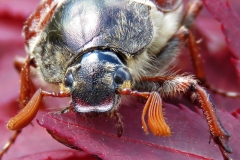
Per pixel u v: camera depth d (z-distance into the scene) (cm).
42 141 8
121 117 7
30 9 9
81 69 7
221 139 7
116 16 7
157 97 7
